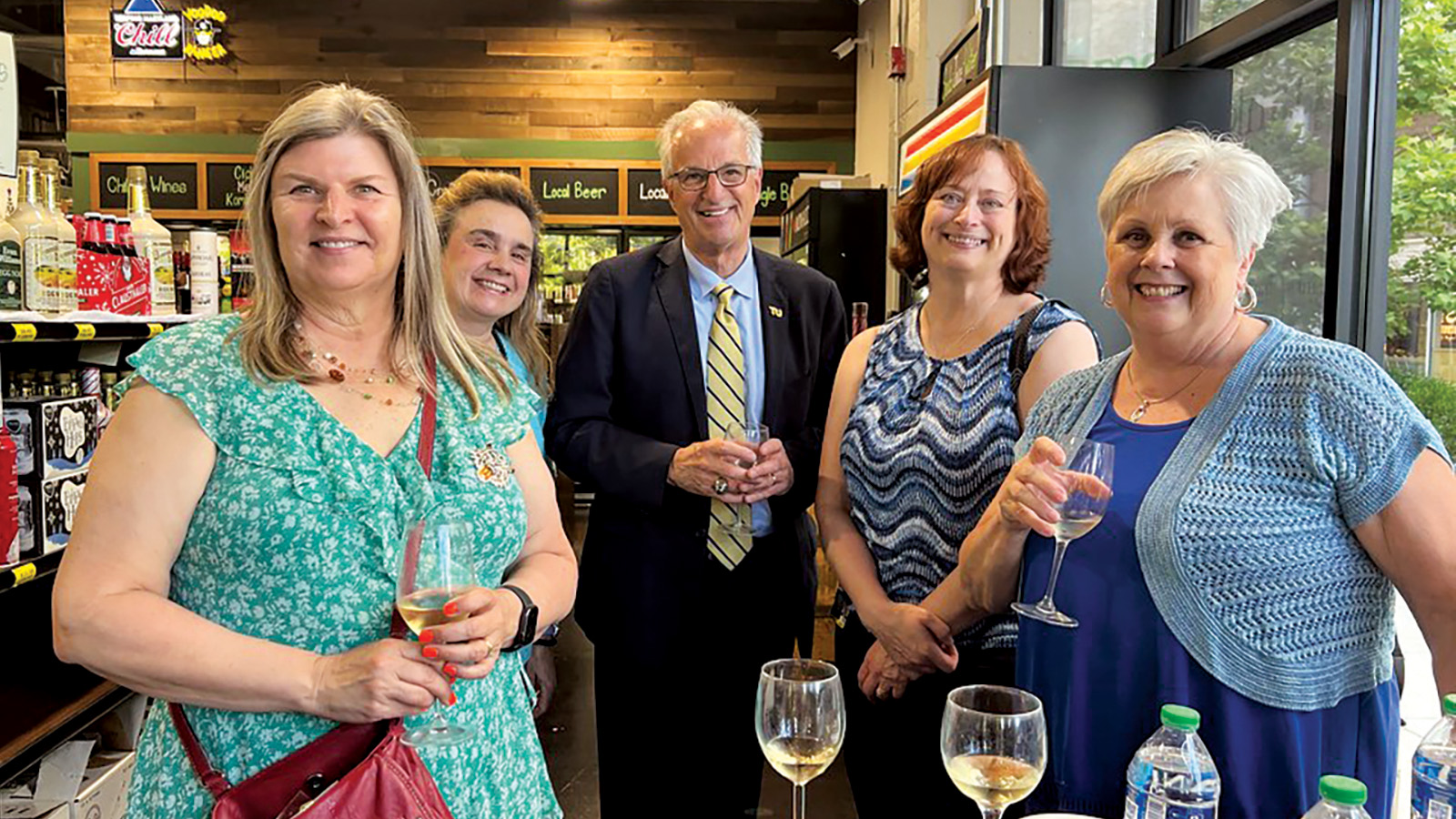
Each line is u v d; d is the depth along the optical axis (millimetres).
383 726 1319
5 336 2336
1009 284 2096
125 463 1299
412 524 1294
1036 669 1558
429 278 1550
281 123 1423
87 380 2799
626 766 2504
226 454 1336
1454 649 1304
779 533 2510
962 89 4004
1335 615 1367
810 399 2539
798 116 8930
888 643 1947
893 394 2113
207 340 1393
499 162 8758
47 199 2623
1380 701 1392
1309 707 1354
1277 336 1443
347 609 1351
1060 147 3666
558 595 1573
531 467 1655
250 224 1448
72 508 2664
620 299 2492
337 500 1352
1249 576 1362
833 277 6559
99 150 8570
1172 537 1396
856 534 2184
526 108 8812
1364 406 1343
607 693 2506
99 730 3014
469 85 8773
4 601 2998
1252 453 1399
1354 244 3078
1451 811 1146
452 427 1494
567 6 8750
